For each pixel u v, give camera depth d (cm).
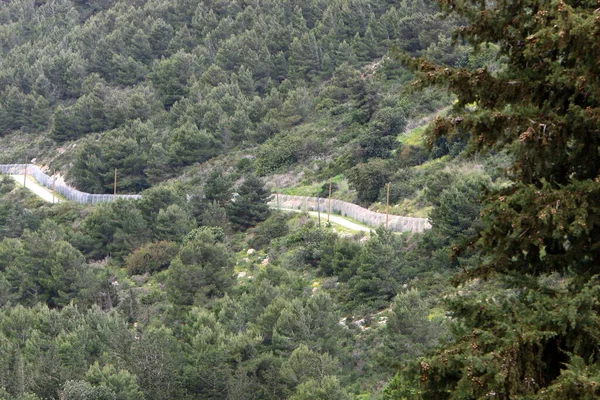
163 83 17588
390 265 7338
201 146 14550
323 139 13262
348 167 11762
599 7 1520
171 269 8219
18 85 19438
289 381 5662
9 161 17350
